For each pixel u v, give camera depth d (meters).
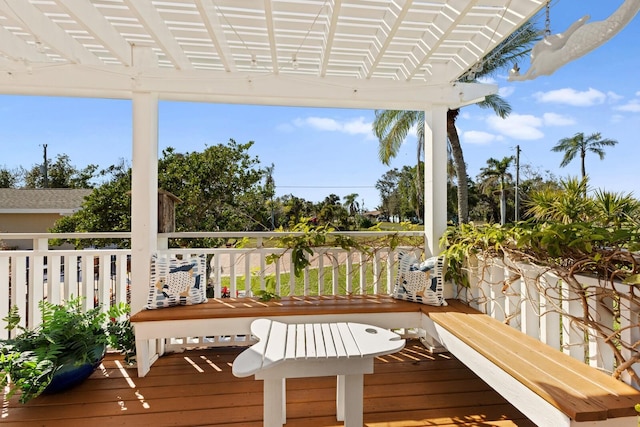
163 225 2.98
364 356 1.68
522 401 1.64
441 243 3.04
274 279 3.05
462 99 3.02
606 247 1.82
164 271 2.74
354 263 3.39
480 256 2.69
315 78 2.88
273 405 1.67
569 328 1.95
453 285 3.05
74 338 2.36
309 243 3.09
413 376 2.57
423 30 2.51
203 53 2.81
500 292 2.55
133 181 2.71
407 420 2.03
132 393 2.33
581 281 1.88
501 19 2.16
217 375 2.59
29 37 2.57
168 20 2.37
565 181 2.43
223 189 7.12
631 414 1.36
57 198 11.65
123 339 2.61
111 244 6.63
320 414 2.10
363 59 2.95
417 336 3.26
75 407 2.16
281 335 1.97
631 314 1.62
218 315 2.57
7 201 11.17
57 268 2.86
